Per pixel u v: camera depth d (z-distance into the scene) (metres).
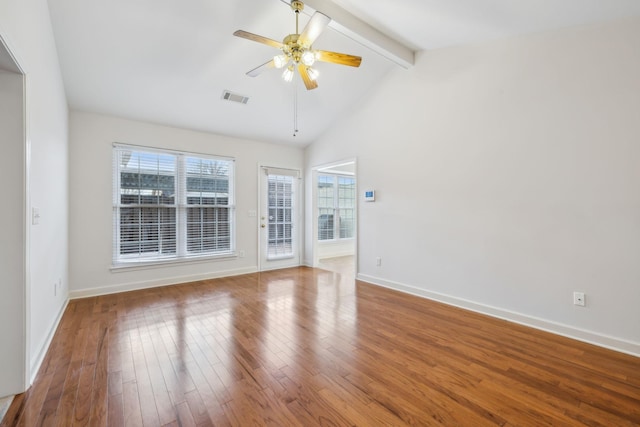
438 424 1.57
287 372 2.06
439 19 2.85
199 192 4.71
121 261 4.04
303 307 3.42
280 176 5.66
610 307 2.43
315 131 5.33
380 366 2.15
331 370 2.09
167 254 4.41
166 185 4.40
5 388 1.79
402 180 4.03
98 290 3.86
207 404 1.73
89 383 1.93
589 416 1.64
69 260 3.67
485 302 3.20
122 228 4.05
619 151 2.38
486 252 3.19
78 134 3.74
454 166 3.46
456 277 3.46
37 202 2.15
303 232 6.01
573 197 2.61
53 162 2.71
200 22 2.85
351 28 3.05
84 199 3.77
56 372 2.06
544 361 2.22
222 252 4.95
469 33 3.05
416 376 2.02
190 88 3.71
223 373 2.05
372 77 4.23
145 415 1.63
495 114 3.09
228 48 3.20
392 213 4.18
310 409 1.69
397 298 3.76
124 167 4.08
